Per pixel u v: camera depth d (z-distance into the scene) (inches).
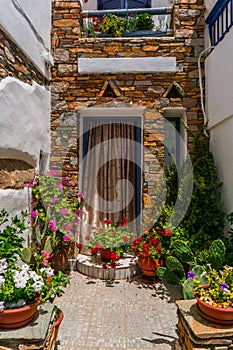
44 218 155.1
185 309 93.0
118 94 187.3
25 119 138.4
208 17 175.9
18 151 129.6
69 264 188.9
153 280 172.2
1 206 111.5
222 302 86.3
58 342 115.1
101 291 160.7
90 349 111.1
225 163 158.6
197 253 149.8
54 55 188.9
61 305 145.0
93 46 187.6
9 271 87.4
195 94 186.4
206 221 165.2
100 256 194.4
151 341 116.2
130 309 141.7
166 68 185.6
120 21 194.7
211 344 80.7
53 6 188.4
